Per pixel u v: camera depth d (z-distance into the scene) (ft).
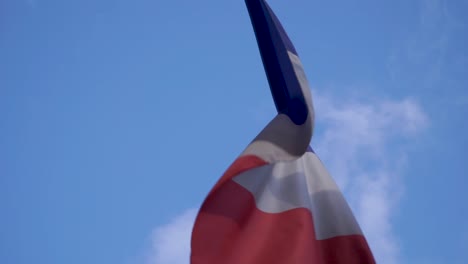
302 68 28.19
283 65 27.99
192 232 24.20
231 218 24.82
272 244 24.98
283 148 25.53
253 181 26.09
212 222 24.53
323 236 26.84
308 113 26.16
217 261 23.91
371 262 26.37
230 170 24.61
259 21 29.14
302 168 27.45
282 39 28.66
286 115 26.27
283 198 26.22
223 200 25.25
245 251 24.41
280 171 26.86
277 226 25.40
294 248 24.95
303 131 25.90
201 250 23.95
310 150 28.94
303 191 26.63
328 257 26.48
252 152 25.17
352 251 26.55
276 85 27.71
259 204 25.66
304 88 27.04
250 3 29.37
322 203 27.53
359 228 26.96
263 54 28.50
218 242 24.21
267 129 25.77
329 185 27.99
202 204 24.43
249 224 25.08
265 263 24.52
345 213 27.30
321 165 28.63
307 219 25.86
